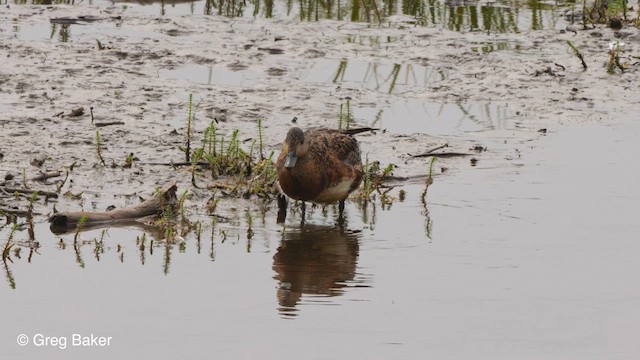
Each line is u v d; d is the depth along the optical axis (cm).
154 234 1299
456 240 1293
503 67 2053
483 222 1359
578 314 1083
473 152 1638
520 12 2466
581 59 2045
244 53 2095
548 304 1104
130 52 2052
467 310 1088
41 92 1797
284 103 1820
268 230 1324
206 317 1054
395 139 1681
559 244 1280
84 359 962
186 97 1822
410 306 1094
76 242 1254
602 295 1130
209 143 1526
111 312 1059
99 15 2319
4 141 1570
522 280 1169
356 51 2147
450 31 2300
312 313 1072
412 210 1407
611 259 1233
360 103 1850
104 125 1666
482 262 1222
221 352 981
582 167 1573
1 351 974
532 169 1568
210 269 1182
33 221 1319
